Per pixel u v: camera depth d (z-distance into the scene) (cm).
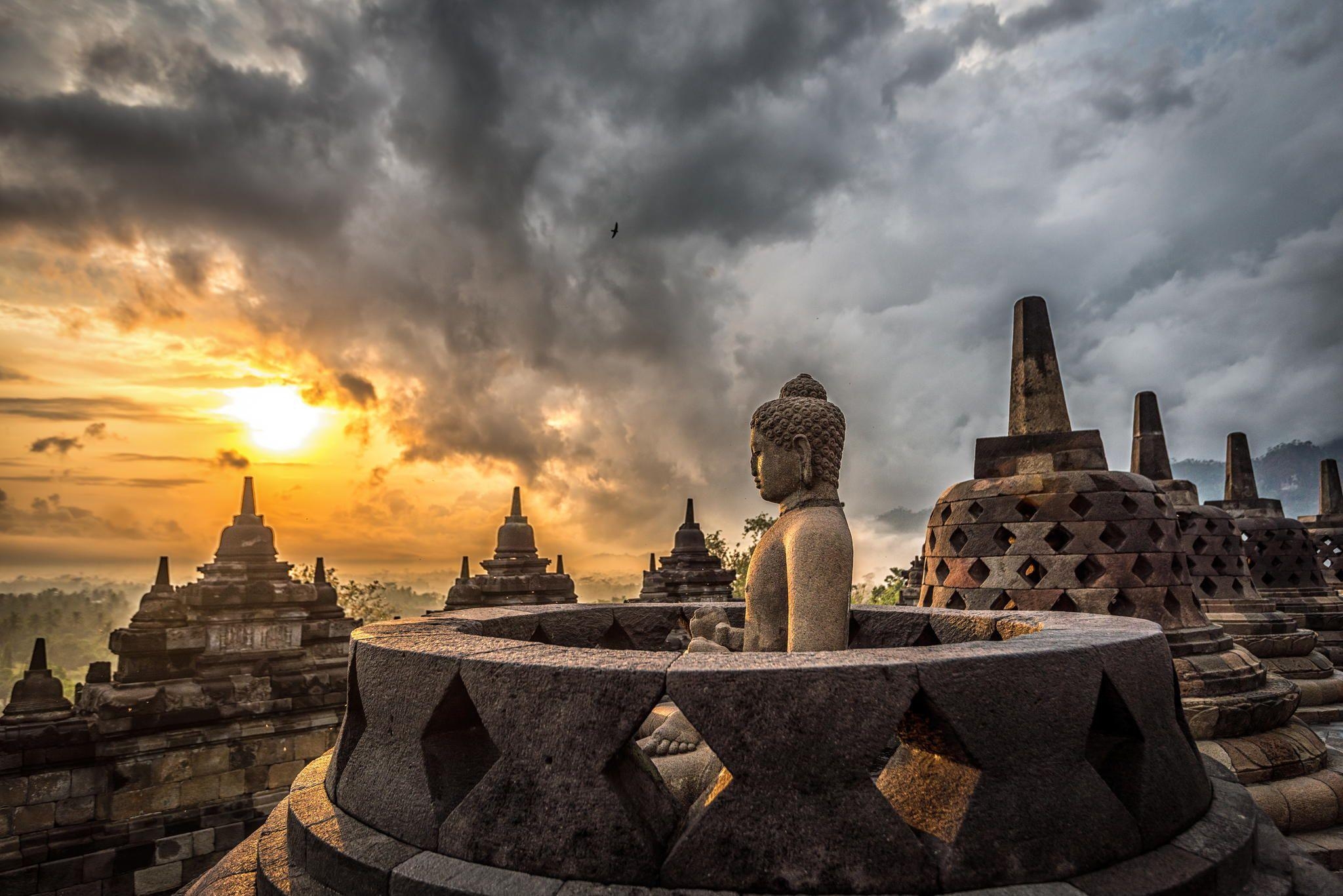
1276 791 550
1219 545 980
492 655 293
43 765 959
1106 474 688
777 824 242
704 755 355
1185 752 307
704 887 241
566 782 260
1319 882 275
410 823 288
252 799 1095
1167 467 1167
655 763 354
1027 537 682
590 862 250
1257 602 951
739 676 252
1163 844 273
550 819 258
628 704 257
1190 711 587
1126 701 288
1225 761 519
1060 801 255
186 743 1062
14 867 921
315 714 1176
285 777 1134
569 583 1900
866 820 241
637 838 248
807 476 438
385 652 323
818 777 244
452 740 313
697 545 2222
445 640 342
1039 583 670
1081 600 648
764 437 461
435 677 298
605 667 264
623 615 611
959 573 720
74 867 953
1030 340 785
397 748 310
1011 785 253
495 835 265
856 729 246
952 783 267
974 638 471
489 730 277
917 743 288
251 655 1156
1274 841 309
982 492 719
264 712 1124
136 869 994
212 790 1073
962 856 240
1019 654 267
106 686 1056
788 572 416
